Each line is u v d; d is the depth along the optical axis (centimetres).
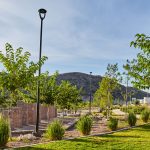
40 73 1909
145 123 2991
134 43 1155
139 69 1328
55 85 3538
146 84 1351
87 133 1975
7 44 1788
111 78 4219
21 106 2894
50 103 3481
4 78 1783
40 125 2945
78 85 17300
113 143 1579
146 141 1695
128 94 6016
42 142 1606
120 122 3127
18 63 1798
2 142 1455
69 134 2012
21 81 1805
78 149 1380
